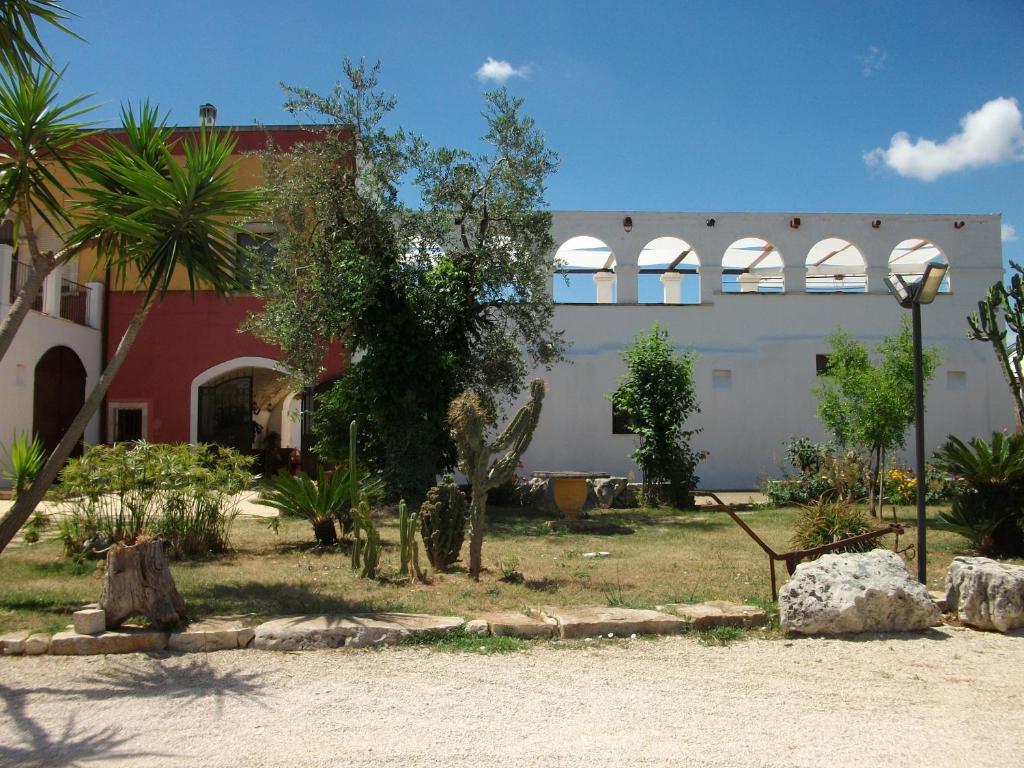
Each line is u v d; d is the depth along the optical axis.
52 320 18.36
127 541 6.26
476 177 15.99
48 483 7.11
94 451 9.16
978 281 22.19
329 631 5.90
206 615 6.40
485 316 17.06
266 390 24.48
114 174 7.23
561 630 6.21
